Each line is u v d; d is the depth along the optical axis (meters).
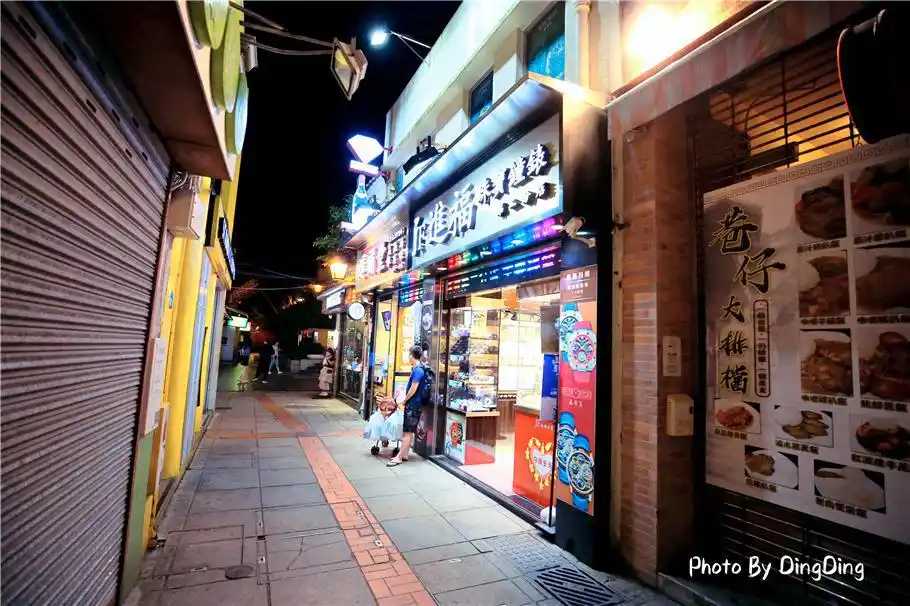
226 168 3.27
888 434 2.51
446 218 6.39
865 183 2.68
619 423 3.73
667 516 3.39
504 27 6.14
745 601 2.99
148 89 2.30
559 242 4.51
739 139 3.65
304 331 28.98
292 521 4.26
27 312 1.55
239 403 11.67
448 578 3.37
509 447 7.11
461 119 7.43
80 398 2.01
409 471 6.06
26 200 1.47
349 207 13.21
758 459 3.13
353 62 3.53
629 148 3.85
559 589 3.29
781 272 3.07
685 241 3.72
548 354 4.47
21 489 1.56
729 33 2.52
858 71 2.00
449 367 6.82
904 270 2.50
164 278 3.40
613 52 4.29
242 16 3.13
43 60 1.48
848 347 2.70
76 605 2.12
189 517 4.23
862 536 2.61
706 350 3.54
